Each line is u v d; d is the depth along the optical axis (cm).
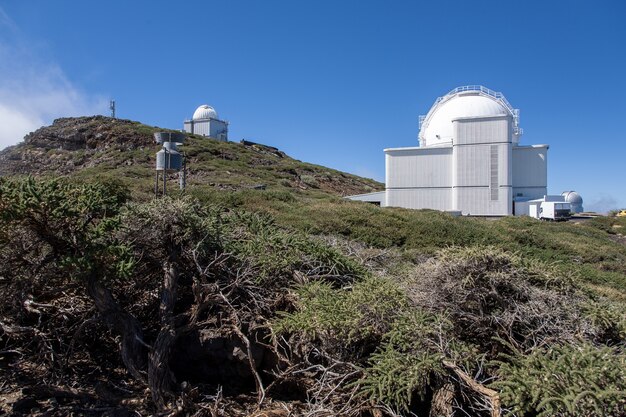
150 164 3541
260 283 419
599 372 253
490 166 3228
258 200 1627
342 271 469
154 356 337
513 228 1688
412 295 378
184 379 370
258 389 346
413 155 3441
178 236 427
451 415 279
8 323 385
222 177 3209
